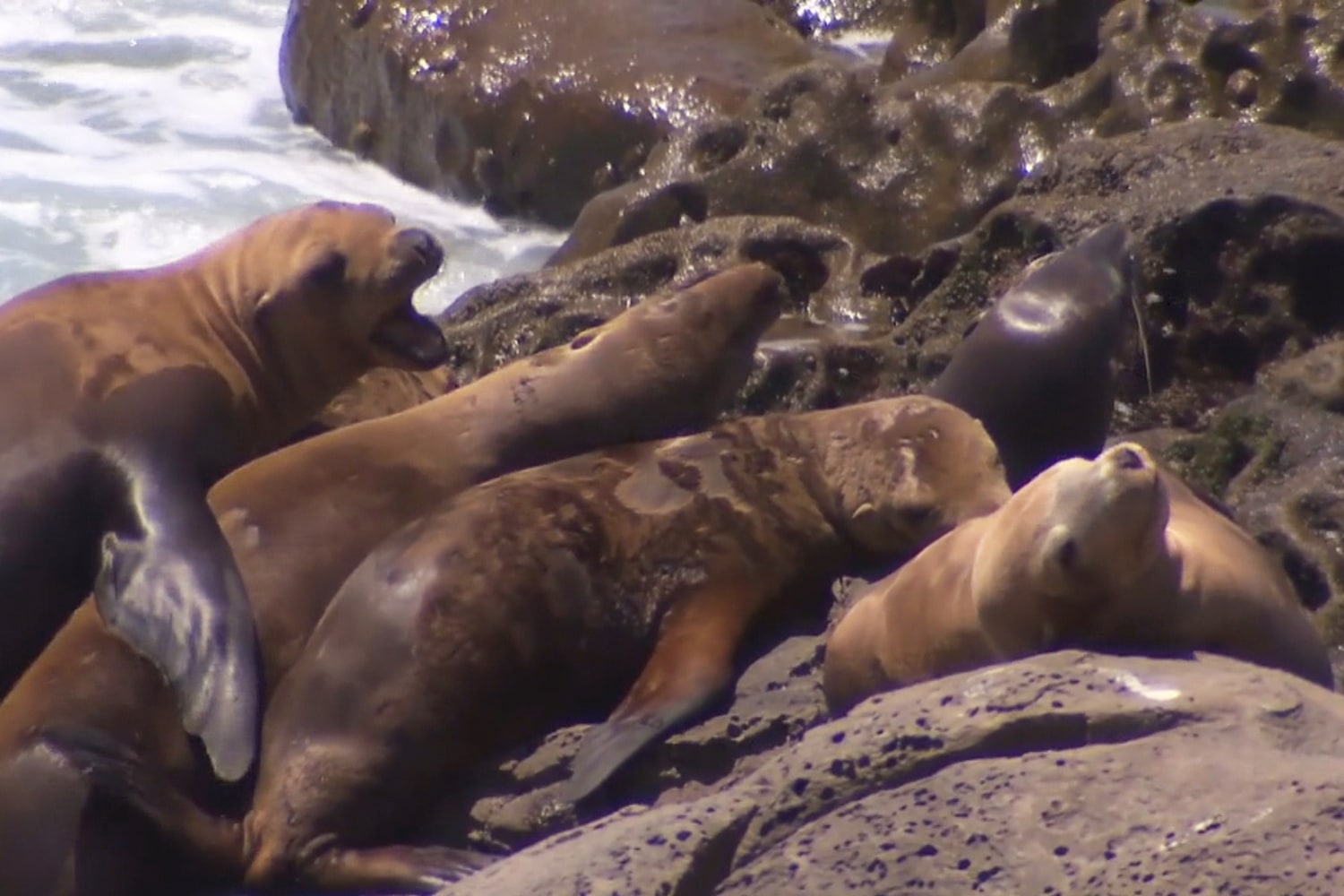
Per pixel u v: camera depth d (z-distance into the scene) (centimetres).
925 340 3741
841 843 1780
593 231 4697
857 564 2686
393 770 2419
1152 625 2011
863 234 4497
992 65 4969
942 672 2162
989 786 1780
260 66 6938
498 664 2483
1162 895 1633
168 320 2916
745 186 4588
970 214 4434
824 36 6806
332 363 3009
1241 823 1669
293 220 3030
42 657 2495
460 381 3959
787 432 2725
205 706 2356
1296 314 3494
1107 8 4834
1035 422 3095
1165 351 3562
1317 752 1775
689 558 2595
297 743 2428
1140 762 1767
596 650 2542
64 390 2745
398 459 2733
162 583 2514
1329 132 4291
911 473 2636
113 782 2356
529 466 2770
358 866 2355
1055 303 3130
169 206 5647
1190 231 3544
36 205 5531
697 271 4078
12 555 2625
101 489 2680
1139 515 1914
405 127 6050
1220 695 1828
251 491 2677
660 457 2689
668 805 1989
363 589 2514
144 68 6856
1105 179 3744
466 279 5431
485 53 5925
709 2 6128
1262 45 4397
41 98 6506
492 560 2514
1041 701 1852
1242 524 3027
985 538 2125
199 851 2384
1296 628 2214
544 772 2434
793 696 2444
